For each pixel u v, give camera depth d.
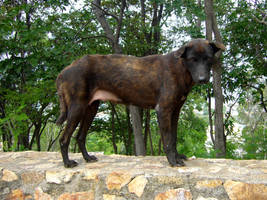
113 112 5.12
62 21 3.30
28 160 1.66
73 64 1.41
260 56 3.69
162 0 2.83
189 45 1.22
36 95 2.93
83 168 1.36
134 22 3.84
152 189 1.18
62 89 1.40
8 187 1.38
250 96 4.66
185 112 5.25
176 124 1.43
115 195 1.22
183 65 1.28
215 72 3.10
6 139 3.09
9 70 2.62
